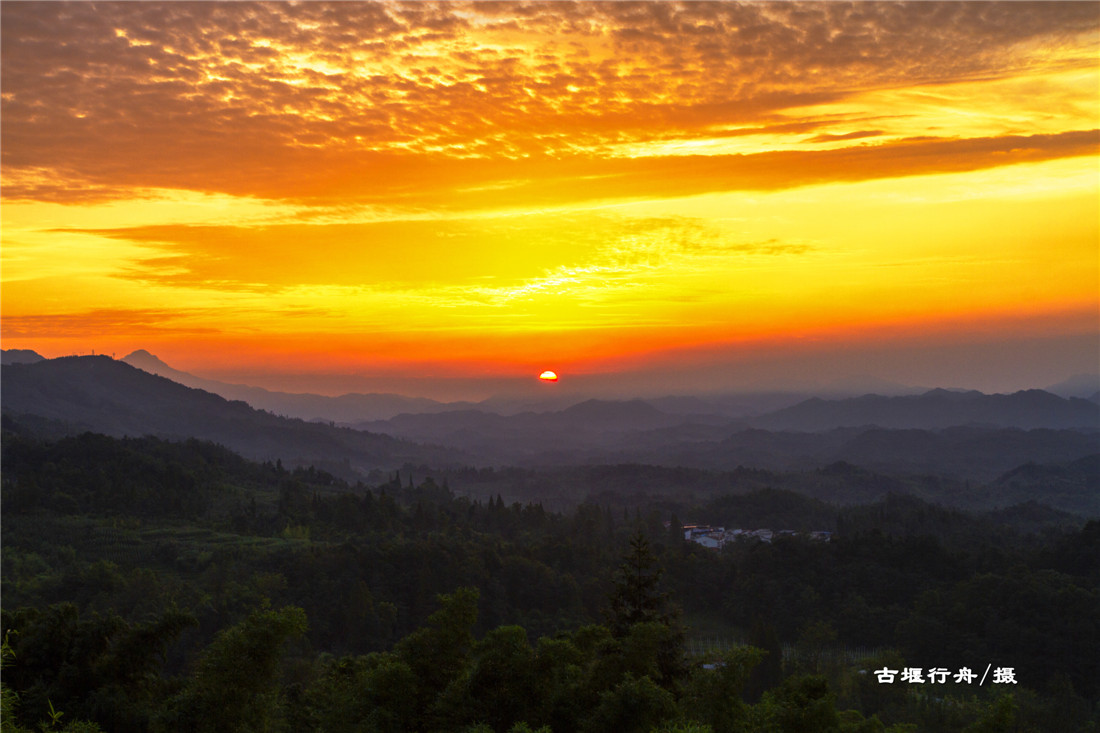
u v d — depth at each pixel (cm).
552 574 10906
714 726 2295
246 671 2609
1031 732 6731
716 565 12256
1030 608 8694
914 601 9806
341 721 2517
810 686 2583
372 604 9200
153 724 2622
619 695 2158
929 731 6925
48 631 3278
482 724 2139
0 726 2659
